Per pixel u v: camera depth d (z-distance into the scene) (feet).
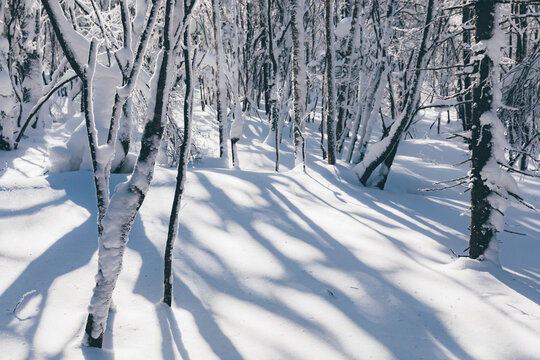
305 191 22.25
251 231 16.38
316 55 62.28
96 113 19.97
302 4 27.58
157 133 9.30
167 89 9.25
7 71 33.19
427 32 23.32
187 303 11.86
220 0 42.88
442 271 14.51
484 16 14.76
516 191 15.02
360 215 19.85
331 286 13.07
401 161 41.27
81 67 9.39
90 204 16.67
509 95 23.67
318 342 10.56
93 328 9.23
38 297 10.93
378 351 10.37
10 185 16.92
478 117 15.15
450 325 11.53
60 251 13.35
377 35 31.94
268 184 21.99
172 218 11.26
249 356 9.89
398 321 11.62
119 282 12.37
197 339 10.34
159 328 10.55
